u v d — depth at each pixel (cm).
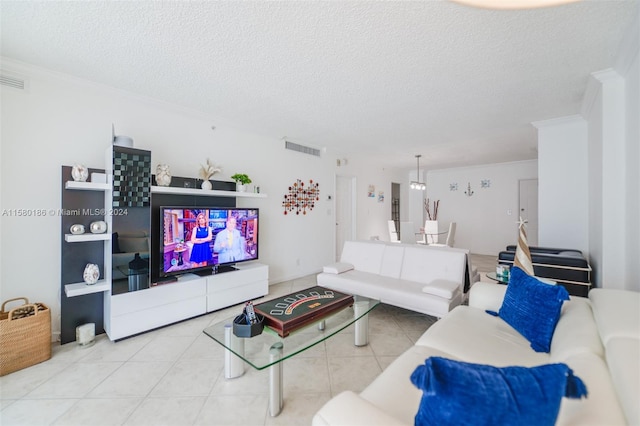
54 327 246
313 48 204
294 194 473
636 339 104
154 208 292
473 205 734
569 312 155
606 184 254
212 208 319
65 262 244
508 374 70
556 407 64
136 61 224
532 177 648
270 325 188
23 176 233
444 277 295
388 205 733
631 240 231
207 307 303
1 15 169
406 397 114
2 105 224
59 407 164
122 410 162
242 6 162
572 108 320
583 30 183
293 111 334
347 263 367
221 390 181
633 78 217
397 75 244
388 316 310
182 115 332
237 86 268
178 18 173
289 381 192
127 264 249
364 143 490
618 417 72
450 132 420
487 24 176
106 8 164
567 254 304
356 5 160
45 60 223
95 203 259
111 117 279
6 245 227
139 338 250
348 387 185
